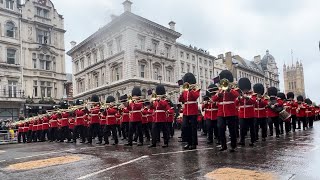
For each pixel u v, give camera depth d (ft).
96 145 48.24
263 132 45.91
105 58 160.15
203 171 22.62
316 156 27.30
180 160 27.84
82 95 179.22
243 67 253.24
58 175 23.99
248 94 39.65
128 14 142.31
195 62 189.26
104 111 52.70
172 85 163.63
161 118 40.65
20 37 134.51
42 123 73.00
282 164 24.21
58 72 148.66
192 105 36.63
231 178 19.98
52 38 147.33
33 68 138.51
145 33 152.46
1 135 98.37
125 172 23.73
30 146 53.93
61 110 66.33
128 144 45.29
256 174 20.95
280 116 49.88
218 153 31.37
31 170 26.71
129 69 143.13
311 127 73.61
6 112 124.88
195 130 36.65
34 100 134.72
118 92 149.69
